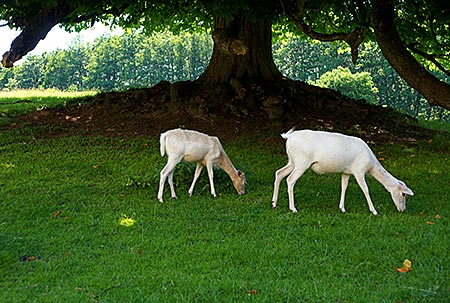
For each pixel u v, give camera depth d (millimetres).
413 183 9656
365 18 12562
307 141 7734
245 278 5387
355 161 7742
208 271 5574
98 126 13336
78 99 16125
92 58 53406
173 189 8609
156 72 51812
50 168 10156
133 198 8469
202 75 15094
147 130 12875
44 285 5230
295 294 4945
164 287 5117
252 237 6672
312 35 11766
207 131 12867
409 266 5648
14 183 9164
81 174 9820
